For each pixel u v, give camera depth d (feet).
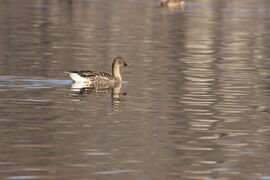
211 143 64.80
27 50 125.70
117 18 189.16
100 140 64.54
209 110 78.74
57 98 82.99
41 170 55.47
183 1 231.71
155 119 73.51
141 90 90.02
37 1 234.58
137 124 71.15
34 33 152.15
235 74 105.29
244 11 219.82
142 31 162.20
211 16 202.80
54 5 222.28
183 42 145.38
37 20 178.60
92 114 75.00
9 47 129.29
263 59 124.47
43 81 94.07
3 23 169.27
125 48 132.67
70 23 174.09
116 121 72.13
